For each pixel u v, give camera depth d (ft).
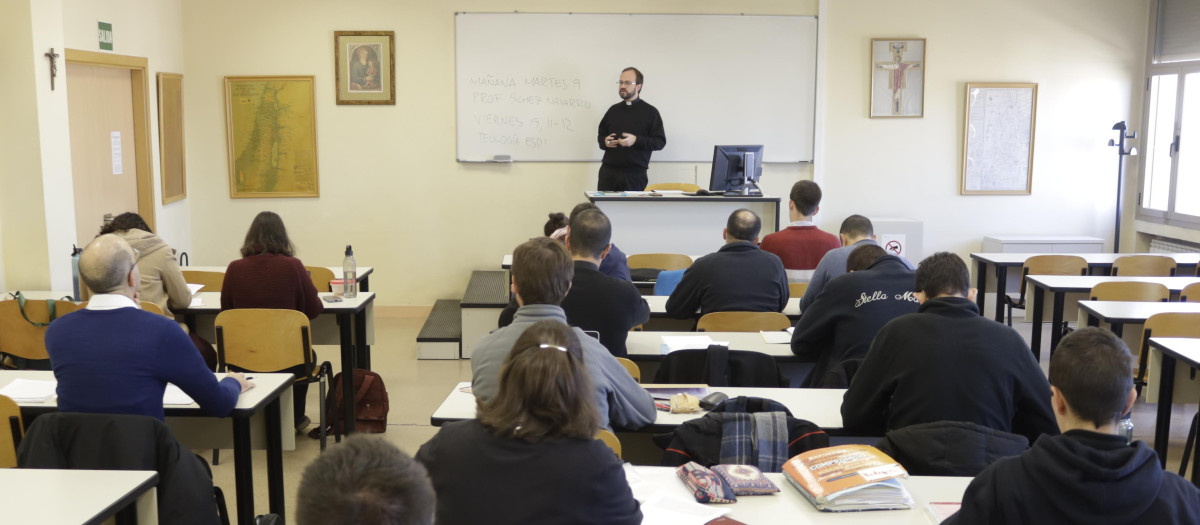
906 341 8.80
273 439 11.12
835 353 11.68
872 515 7.07
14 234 16.57
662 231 21.31
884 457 7.49
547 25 24.84
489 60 24.90
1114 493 5.30
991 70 26.00
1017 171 26.48
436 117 25.09
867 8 25.52
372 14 24.61
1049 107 26.27
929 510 7.02
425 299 25.95
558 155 25.32
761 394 10.48
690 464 7.75
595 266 10.88
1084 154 26.55
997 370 8.57
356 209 25.40
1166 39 25.48
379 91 24.89
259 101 24.68
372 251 25.62
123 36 20.86
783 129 25.70
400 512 3.26
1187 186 24.82
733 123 25.54
